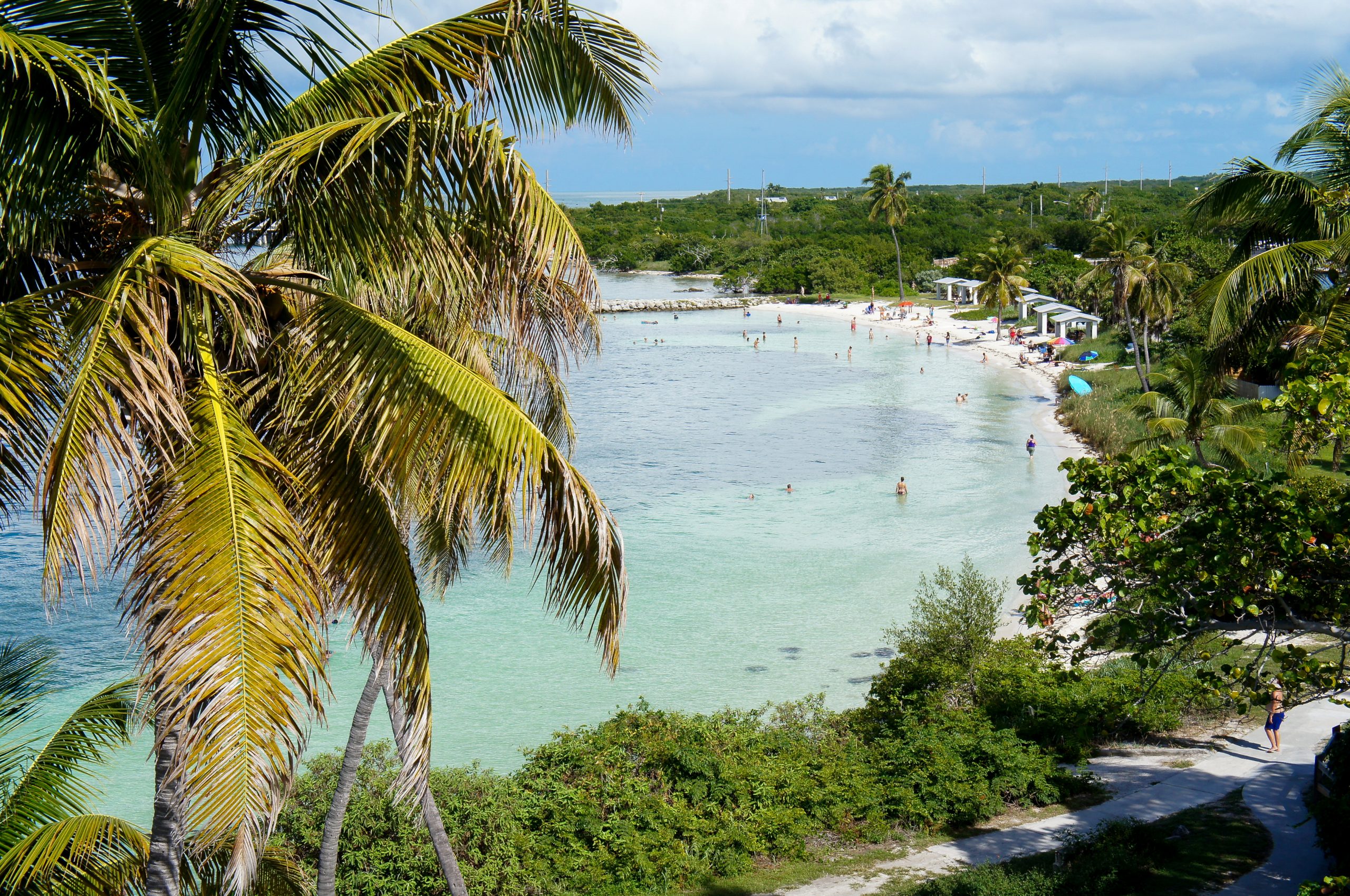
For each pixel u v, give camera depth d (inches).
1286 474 451.2
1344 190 662.5
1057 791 774.5
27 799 354.0
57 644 1163.3
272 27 283.6
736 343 4018.2
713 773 766.5
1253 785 772.0
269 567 225.6
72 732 370.6
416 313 349.1
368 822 664.4
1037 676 929.5
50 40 235.9
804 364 3506.4
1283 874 610.2
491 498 256.7
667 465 2110.0
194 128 274.1
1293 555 411.5
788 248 6018.7
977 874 623.8
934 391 2955.2
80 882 324.8
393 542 264.7
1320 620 436.1
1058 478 1958.7
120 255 275.0
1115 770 832.3
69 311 242.8
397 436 236.5
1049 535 457.7
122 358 214.5
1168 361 1660.9
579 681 1120.2
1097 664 1005.8
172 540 220.2
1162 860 637.9
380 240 258.8
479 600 1364.4
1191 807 740.7
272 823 225.1
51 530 198.8
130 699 379.2
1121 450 2003.0
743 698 1063.0
